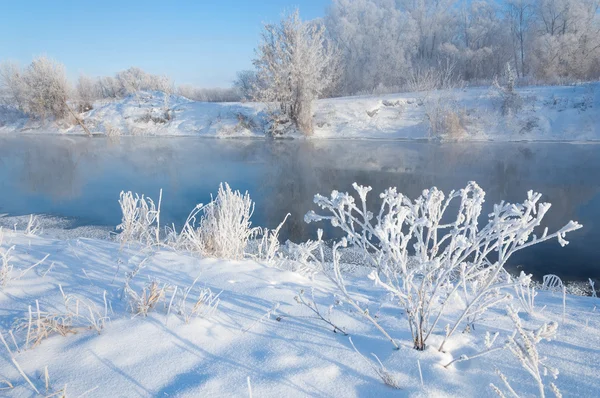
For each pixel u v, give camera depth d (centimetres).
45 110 3225
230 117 2828
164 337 202
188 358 185
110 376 169
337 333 213
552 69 2828
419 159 1638
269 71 2548
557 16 3384
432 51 3878
